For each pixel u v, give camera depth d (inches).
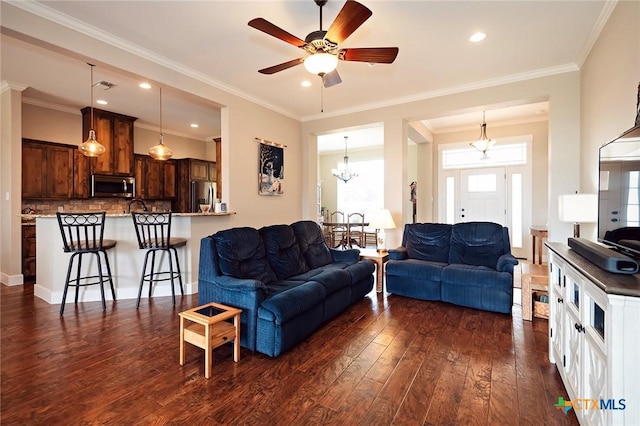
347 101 199.5
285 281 122.4
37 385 79.0
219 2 101.8
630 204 69.4
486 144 228.2
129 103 203.9
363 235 289.4
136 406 71.4
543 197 248.4
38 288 151.3
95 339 105.7
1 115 176.4
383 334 111.1
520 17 109.3
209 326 83.4
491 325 119.0
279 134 215.0
